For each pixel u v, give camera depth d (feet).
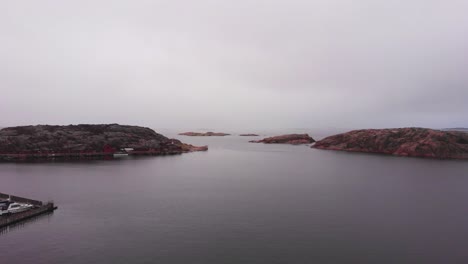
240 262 128.26
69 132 528.22
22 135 485.56
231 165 419.95
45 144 483.10
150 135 617.21
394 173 346.54
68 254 133.39
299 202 217.15
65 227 164.04
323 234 157.99
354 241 149.69
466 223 175.52
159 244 144.25
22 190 246.06
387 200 223.92
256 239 151.02
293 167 399.65
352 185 278.46
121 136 565.94
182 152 601.62
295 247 142.51
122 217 181.27
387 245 145.38
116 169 367.04
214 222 173.88
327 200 223.51
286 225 170.19
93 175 322.55
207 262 127.85
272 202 216.95
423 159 470.80
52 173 330.75
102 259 129.39
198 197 230.07
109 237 151.74
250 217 183.11
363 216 186.29
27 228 161.99
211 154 583.58
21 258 129.59
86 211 191.83
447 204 213.87
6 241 145.59
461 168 380.99
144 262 127.34
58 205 203.82
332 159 485.97
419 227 168.86
